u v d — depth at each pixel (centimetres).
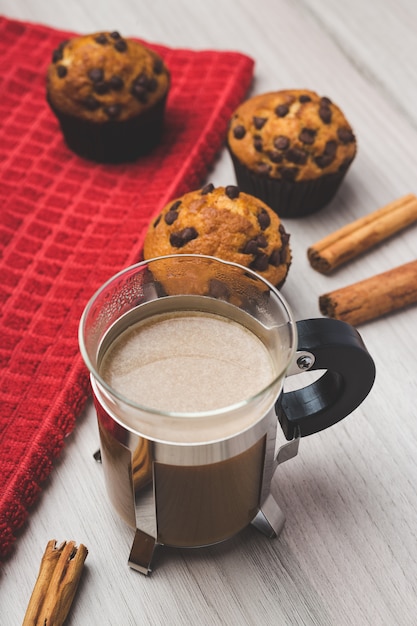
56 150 62
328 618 44
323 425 45
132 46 60
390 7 71
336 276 56
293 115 56
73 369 51
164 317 44
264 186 57
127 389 41
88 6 71
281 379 40
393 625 44
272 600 45
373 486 48
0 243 56
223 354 42
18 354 52
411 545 46
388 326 54
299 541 46
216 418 39
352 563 46
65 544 45
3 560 46
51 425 49
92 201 59
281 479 48
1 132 62
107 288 41
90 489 48
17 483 47
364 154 62
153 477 42
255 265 51
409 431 50
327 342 41
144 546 45
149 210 58
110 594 45
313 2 71
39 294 54
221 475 41
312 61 68
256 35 69
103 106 58
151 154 62
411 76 67
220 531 44
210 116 63
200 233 51
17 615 44
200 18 70
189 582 45
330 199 59
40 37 68
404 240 58
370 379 43
